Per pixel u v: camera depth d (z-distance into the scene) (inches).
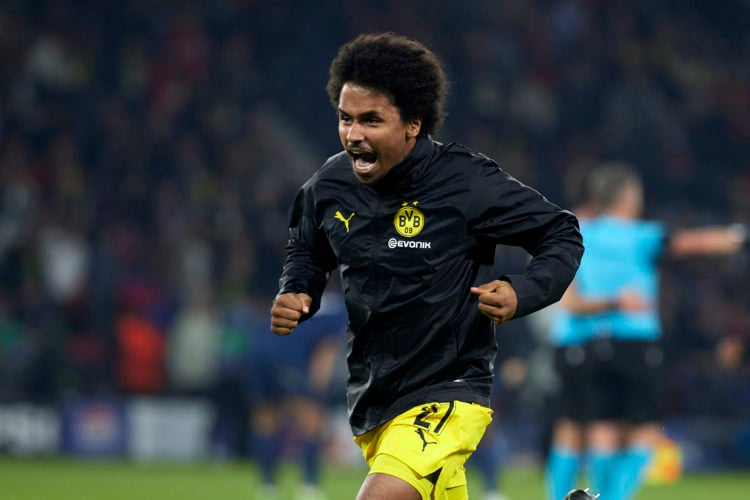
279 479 1588.3
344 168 513.0
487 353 507.8
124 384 1918.1
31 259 1990.7
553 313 1649.9
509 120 2699.3
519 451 1823.3
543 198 502.3
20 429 1803.6
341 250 506.9
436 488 483.2
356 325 506.6
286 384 1288.1
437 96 495.5
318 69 2755.9
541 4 2918.3
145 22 2551.7
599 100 2795.3
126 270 2055.9
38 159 2218.3
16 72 2338.8
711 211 2684.5
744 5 3125.0
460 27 2795.3
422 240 494.3
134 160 2279.8
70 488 1336.1
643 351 933.2
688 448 1859.0
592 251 936.3
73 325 1972.2
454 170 497.7
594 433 935.0
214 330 1902.1
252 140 2442.2
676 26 3019.2
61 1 2487.7
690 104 2883.9
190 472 1621.6
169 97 2436.0
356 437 519.8
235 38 2637.8
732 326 2218.3
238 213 2241.6
